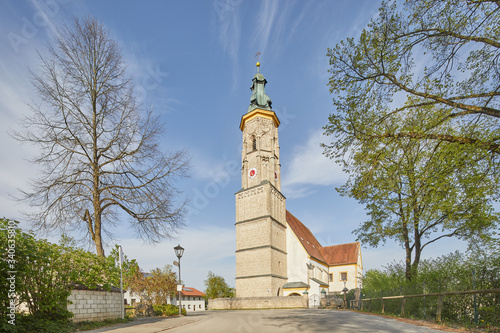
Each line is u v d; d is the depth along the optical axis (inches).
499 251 444.5
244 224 1808.6
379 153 452.4
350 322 486.9
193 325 528.1
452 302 490.9
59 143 692.1
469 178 432.1
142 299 821.2
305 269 1829.5
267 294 1594.5
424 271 699.4
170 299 924.6
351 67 439.2
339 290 2315.5
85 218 732.0
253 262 1699.1
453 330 371.9
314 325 459.8
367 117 447.5
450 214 497.7
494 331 357.1
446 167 431.8
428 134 425.1
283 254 1844.2
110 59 775.7
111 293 573.0
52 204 684.7
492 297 404.5
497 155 407.8
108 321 530.0
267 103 2066.9
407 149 453.1
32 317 396.2
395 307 683.4
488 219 565.0
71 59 738.8
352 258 2370.8
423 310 552.4
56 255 424.5
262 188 1793.8
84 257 496.7
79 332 424.8
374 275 1150.3
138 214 748.6
